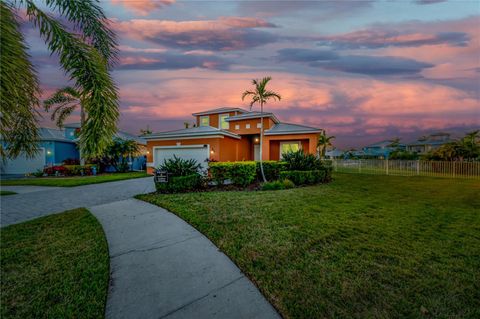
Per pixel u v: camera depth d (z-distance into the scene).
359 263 2.73
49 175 15.25
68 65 2.24
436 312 1.92
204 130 13.32
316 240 3.40
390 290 2.22
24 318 1.94
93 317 1.93
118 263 2.86
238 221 4.28
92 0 2.62
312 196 6.55
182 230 3.98
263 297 2.16
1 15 1.54
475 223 4.17
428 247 3.15
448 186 8.98
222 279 2.47
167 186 7.40
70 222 4.50
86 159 2.31
